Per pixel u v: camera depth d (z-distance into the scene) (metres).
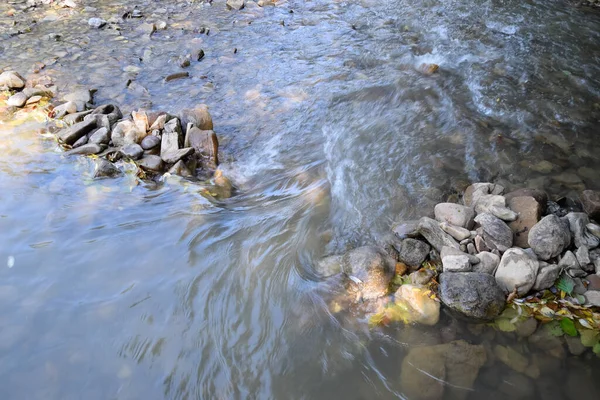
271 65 6.29
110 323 3.14
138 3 8.16
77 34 6.96
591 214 4.01
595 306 3.29
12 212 3.93
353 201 4.25
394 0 8.30
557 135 5.00
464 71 6.13
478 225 3.82
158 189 4.31
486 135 5.00
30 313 3.17
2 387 2.76
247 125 5.18
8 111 5.17
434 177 4.48
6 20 7.29
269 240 3.84
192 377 2.86
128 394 2.76
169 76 5.90
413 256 3.64
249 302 3.33
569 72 6.13
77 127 4.80
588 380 2.84
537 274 3.38
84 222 3.90
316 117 5.31
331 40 6.94
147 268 3.55
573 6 8.08
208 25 7.37
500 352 3.00
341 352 3.02
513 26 7.34
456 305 3.23
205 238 3.83
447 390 2.77
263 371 2.91
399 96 5.65
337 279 3.50
